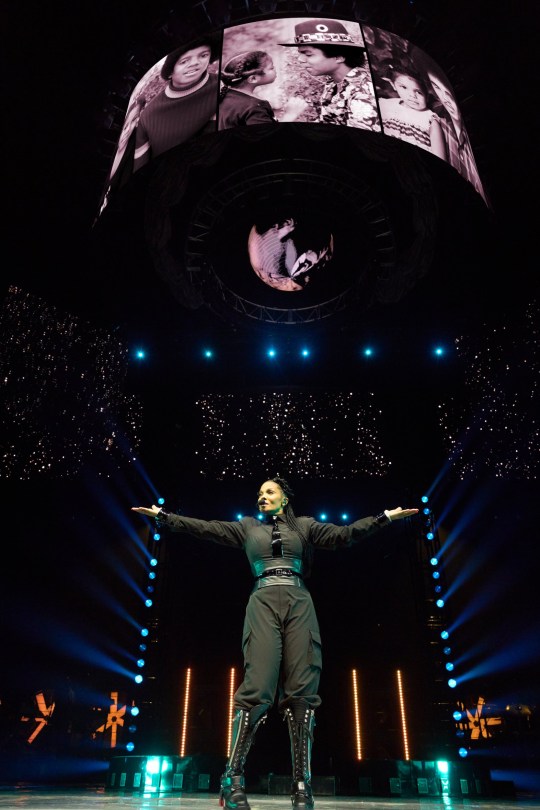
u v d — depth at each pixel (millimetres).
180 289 7094
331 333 7805
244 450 8055
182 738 6395
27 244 6770
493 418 7691
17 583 7352
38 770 6160
